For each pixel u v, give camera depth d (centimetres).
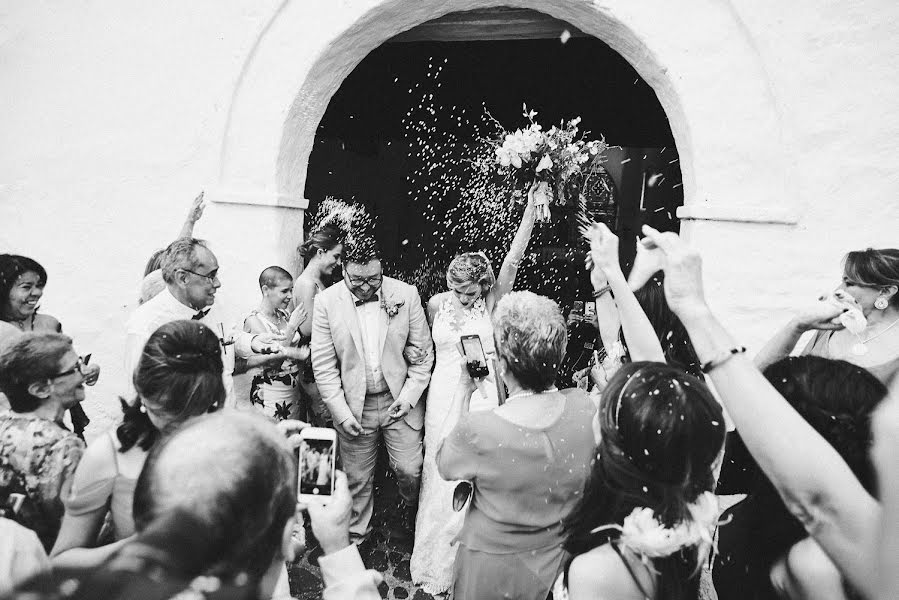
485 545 213
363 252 361
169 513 92
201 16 406
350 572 142
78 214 439
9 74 441
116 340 441
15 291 315
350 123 652
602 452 148
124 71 422
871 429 130
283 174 415
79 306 444
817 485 109
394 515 431
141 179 427
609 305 275
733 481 217
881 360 260
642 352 193
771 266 347
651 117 597
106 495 183
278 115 401
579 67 575
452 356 372
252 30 399
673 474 136
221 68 406
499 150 359
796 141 339
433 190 688
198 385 179
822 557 136
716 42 347
